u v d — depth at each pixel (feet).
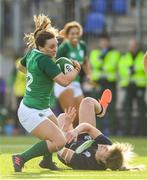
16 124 179.01
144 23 197.88
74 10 184.75
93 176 74.59
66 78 78.74
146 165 91.35
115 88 165.58
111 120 167.32
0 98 181.98
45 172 79.77
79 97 119.75
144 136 168.35
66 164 82.74
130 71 164.66
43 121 79.30
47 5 192.95
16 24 191.11
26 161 80.48
